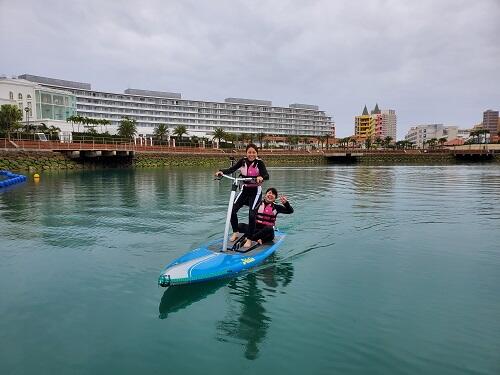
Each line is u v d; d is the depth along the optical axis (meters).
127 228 9.80
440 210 12.77
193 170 44.94
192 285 5.56
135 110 124.56
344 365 3.64
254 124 146.62
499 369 3.58
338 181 28.42
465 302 5.08
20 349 3.91
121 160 52.72
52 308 4.88
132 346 3.97
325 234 8.97
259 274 6.13
